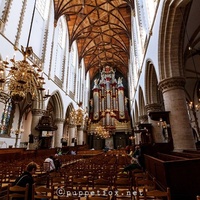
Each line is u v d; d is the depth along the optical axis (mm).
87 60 34062
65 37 23172
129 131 32406
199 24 11039
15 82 7457
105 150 25766
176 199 4137
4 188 4797
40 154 13922
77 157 15164
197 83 19141
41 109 15562
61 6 20062
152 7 11867
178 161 4465
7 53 11141
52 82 18078
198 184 4309
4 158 9922
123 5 21078
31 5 14695
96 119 34844
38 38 16188
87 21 24328
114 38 27656
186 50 13172
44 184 6070
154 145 10406
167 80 9375
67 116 25688
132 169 6758
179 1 7973
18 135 20578
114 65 38375
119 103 34969
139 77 18594
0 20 10695
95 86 37844
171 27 9102
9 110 18531
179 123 8648
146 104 14758
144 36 14852
